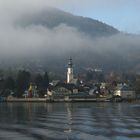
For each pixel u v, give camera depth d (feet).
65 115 599.98
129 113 645.10
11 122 474.49
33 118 538.47
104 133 359.46
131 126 420.77
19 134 355.77
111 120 502.38
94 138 327.06
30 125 435.53
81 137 332.80
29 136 341.62
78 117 554.46
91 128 401.49
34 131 376.27
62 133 360.07
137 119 516.73
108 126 422.41
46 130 384.47
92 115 596.70
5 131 378.32
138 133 358.64
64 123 460.96
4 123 460.55
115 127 410.93
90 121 487.20
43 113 650.43
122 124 443.73
